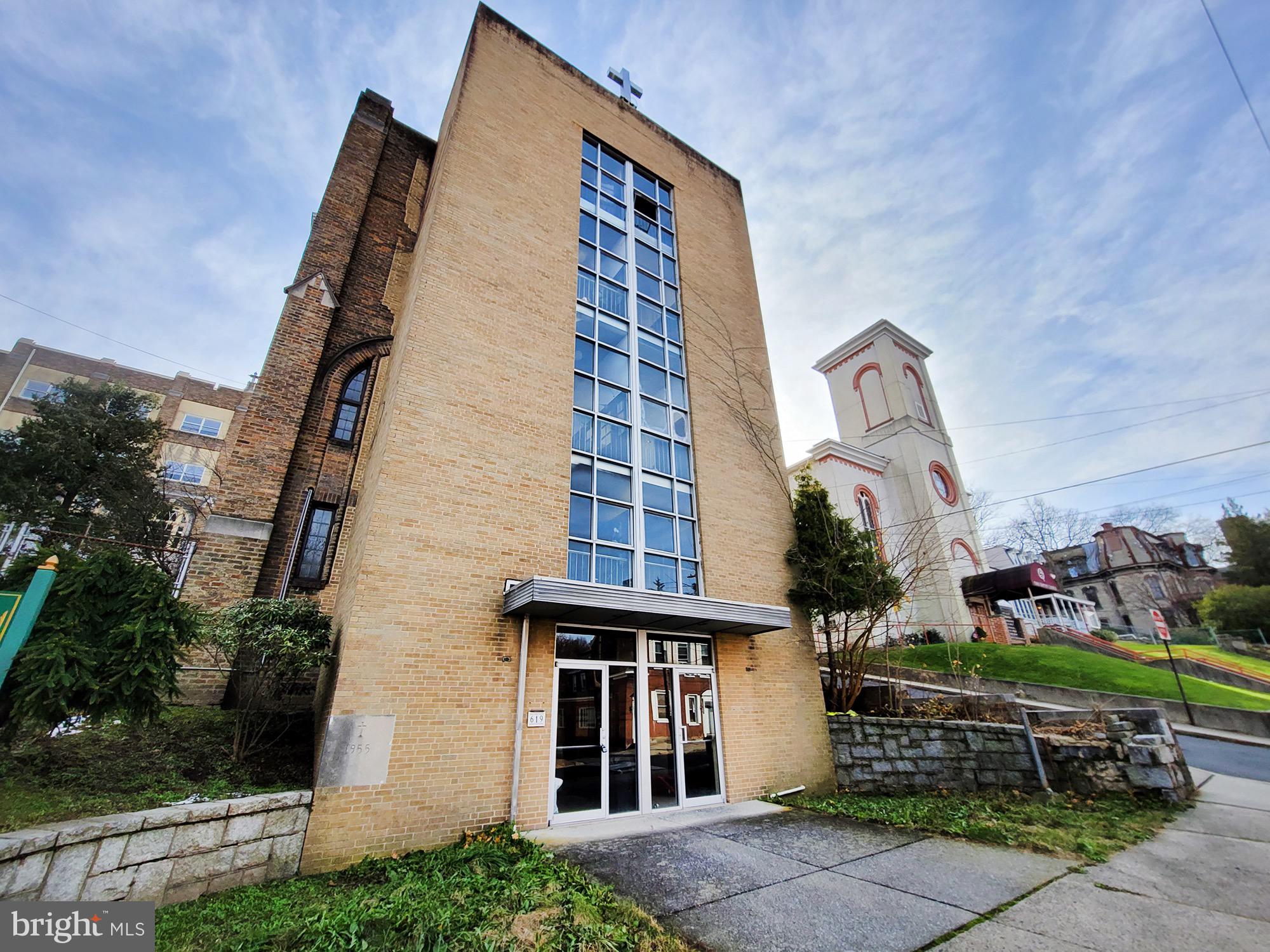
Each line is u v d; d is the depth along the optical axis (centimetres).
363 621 702
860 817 809
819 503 1277
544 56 1323
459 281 964
